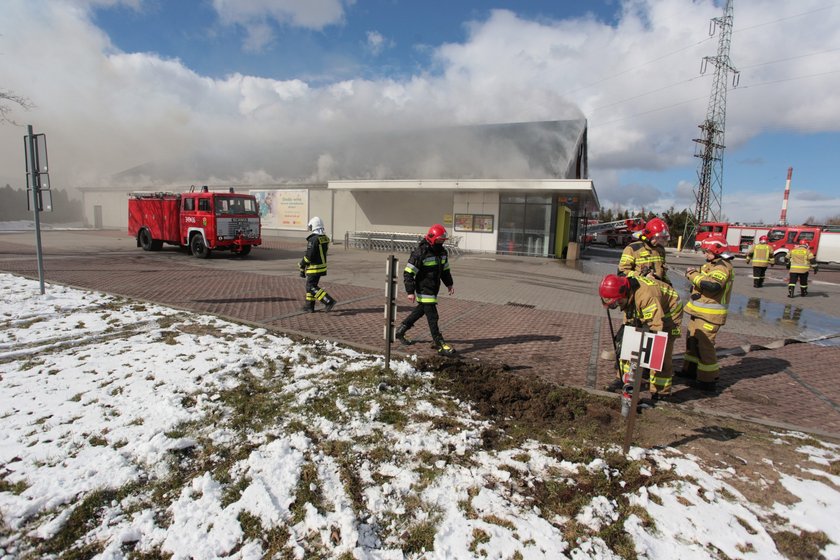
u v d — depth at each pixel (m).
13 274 10.36
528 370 4.97
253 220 15.99
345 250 21.25
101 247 18.31
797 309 10.32
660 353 3.04
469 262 17.70
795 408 4.25
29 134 7.76
